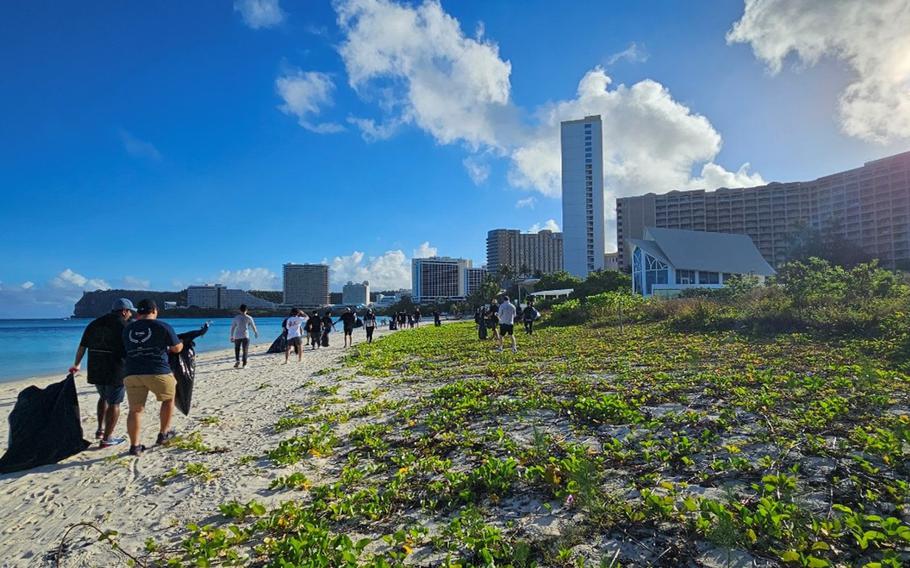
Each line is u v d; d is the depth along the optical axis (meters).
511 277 132.38
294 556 3.31
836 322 12.20
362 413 7.92
